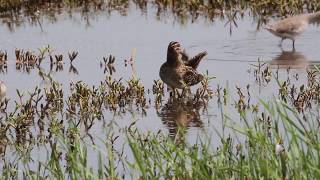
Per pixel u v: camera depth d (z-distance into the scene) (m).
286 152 31.30
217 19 71.00
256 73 53.62
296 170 29.95
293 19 61.88
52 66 57.44
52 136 42.31
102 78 53.94
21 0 75.75
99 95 48.72
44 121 45.19
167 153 32.59
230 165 32.44
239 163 31.81
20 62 58.47
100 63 57.72
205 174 30.30
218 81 52.41
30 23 70.31
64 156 38.72
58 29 68.00
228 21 69.69
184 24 69.19
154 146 35.19
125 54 60.03
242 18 71.19
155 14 72.94
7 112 46.97
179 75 49.81
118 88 49.44
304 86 50.22
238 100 48.12
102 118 45.53
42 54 57.84
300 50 60.66
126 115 46.09
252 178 30.64
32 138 42.34
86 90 48.78
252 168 30.80
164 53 59.91
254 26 68.44
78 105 48.12
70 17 72.31
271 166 30.55
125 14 73.06
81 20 71.12
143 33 66.25
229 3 74.94
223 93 49.84
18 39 65.06
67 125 44.34
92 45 62.84
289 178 30.19
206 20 70.62
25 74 55.53
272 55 59.19
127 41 63.78
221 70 55.09
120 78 52.22
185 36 65.12
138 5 76.69
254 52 60.12
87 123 44.50
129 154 38.94
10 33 67.06
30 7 75.06
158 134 40.06
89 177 31.89
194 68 52.34
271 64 56.44
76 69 56.50
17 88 51.94
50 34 66.44
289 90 49.75
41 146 41.09
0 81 50.69
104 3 77.31
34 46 62.81
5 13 74.12
